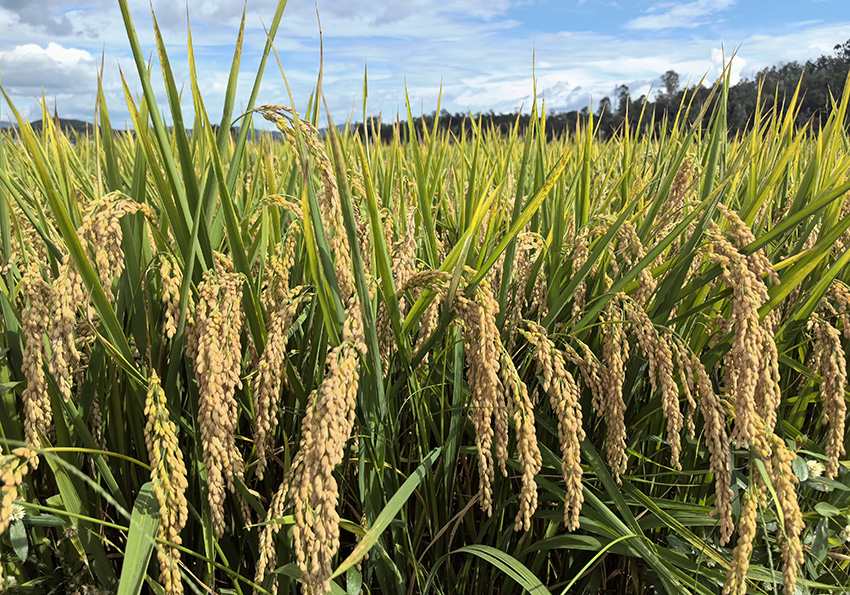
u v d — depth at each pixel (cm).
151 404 136
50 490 188
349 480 203
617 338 175
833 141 276
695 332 214
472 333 148
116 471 183
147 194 233
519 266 227
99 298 139
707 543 194
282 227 234
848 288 195
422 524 189
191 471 181
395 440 190
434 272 151
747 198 272
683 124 310
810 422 250
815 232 257
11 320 166
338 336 147
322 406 119
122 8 130
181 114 147
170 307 146
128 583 122
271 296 178
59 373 132
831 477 191
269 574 159
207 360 138
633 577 208
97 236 130
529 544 204
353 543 208
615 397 171
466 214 259
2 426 163
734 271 159
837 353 185
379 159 324
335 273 151
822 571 210
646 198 275
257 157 243
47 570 167
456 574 216
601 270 218
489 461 172
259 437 149
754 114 322
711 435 156
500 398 154
